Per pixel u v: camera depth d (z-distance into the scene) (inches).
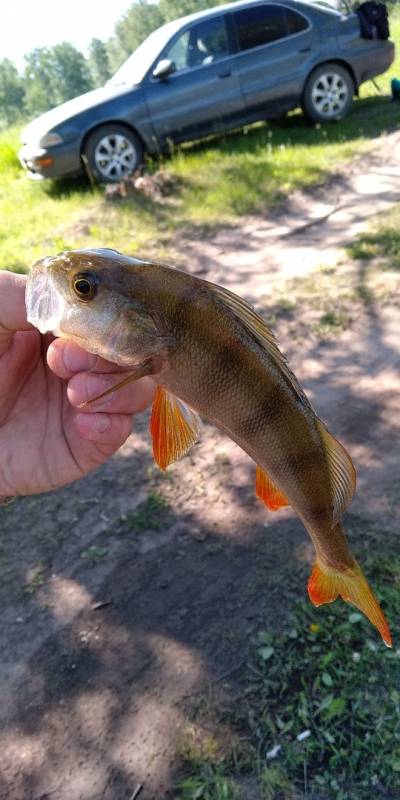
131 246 166.4
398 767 54.4
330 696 60.5
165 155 223.9
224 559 77.9
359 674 61.8
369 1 226.7
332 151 206.5
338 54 223.3
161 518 86.3
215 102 213.9
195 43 211.9
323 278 133.8
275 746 58.2
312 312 122.6
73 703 66.2
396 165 191.6
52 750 62.6
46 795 59.1
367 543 74.7
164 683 65.6
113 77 231.0
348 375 105.7
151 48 216.7
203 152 218.1
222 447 96.4
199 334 31.5
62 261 32.6
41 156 202.7
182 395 32.8
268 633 67.6
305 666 63.8
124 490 92.4
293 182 188.1
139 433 104.5
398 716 57.9
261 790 55.4
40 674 69.8
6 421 44.1
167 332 31.7
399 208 159.9
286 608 69.8
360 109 246.1
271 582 73.2
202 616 71.6
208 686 64.3
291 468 33.2
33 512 91.7
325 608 68.4
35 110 2610.7
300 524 80.1
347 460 34.2
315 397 102.1
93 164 206.1
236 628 69.1
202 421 102.2
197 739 60.2
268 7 215.6
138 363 32.1
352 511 79.6
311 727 58.8
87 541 85.3
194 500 88.0
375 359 107.8
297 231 163.0
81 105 205.5
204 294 31.6
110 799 57.6
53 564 83.0
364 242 144.2
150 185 191.2
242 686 63.5
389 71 298.7
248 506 84.9
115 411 37.9
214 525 83.2
